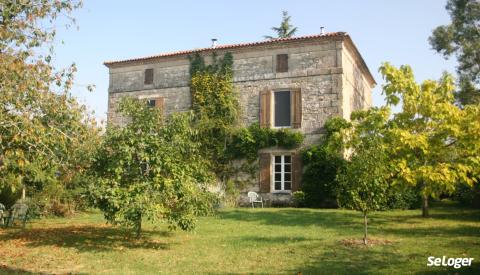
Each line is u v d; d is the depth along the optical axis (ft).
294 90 62.08
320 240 30.17
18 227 38.86
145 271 21.34
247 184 62.34
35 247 27.96
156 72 71.77
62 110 28.45
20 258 24.30
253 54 65.16
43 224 41.47
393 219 43.11
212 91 65.77
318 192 57.72
